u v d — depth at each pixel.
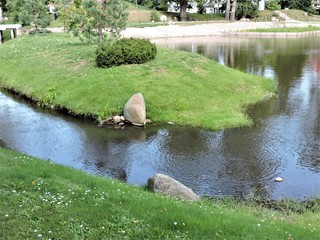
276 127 17.98
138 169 13.97
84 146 16.30
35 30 48.28
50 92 22.70
